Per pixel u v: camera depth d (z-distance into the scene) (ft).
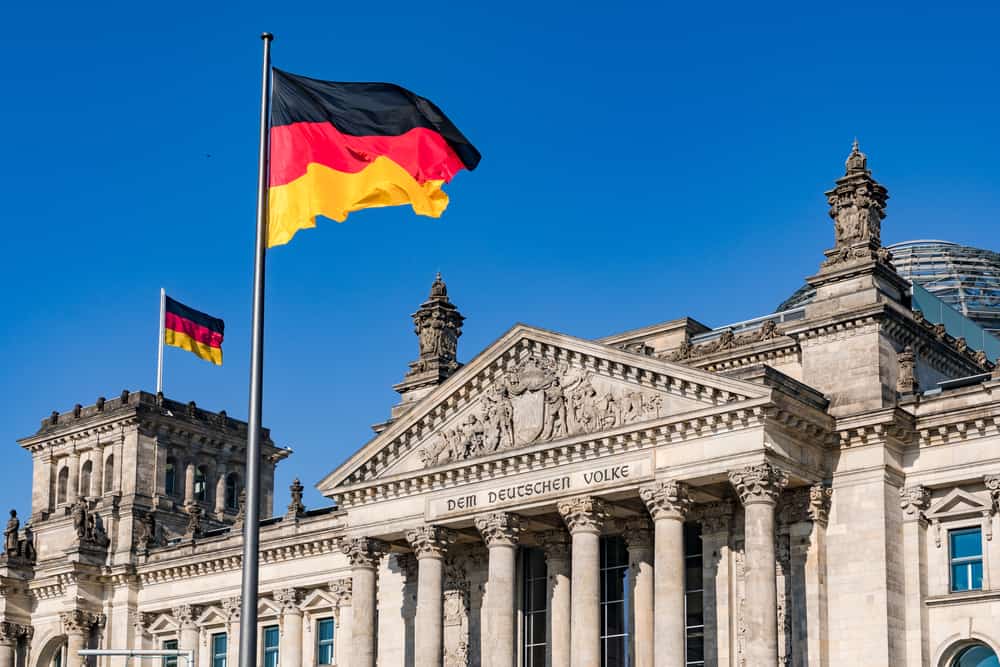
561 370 368.27
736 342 385.09
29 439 559.79
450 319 446.19
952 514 342.85
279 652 469.57
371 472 397.80
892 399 351.87
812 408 341.82
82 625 511.40
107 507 524.93
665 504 341.82
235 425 561.02
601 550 386.32
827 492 348.18
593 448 355.36
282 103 240.73
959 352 391.65
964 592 336.49
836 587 343.05
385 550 399.03
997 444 337.31
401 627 418.72
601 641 379.96
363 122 241.96
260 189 213.05
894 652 334.85
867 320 353.10
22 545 535.19
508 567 366.02
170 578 506.48
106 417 534.78
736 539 359.25
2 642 521.65
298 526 473.26
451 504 378.12
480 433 378.12
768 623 323.37
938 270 530.68
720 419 336.90
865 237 363.97
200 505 537.24
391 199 241.14
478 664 398.01
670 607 335.67
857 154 371.15
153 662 500.74
